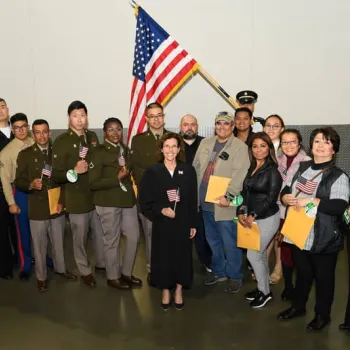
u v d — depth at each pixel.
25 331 3.25
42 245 3.97
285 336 3.12
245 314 3.49
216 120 3.82
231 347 2.98
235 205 3.60
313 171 3.03
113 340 3.10
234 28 5.78
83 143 3.92
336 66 5.87
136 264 4.68
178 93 5.95
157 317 3.46
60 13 5.83
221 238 3.92
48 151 4.04
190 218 3.43
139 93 4.82
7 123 4.55
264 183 3.39
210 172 3.88
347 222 2.92
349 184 2.95
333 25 5.79
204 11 5.75
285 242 3.30
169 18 5.77
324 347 2.97
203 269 4.60
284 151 3.58
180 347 2.99
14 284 4.20
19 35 5.88
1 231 4.28
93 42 5.88
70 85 5.98
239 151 3.73
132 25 5.82
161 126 4.02
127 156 4.00
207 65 5.86
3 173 4.18
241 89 5.92
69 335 3.18
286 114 5.98
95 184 3.75
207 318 3.43
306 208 2.96
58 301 3.78
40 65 5.94
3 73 5.96
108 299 3.80
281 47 5.82
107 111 6.00
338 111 5.96
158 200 3.38
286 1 5.74
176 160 3.48
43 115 6.04
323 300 3.15
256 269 3.58
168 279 3.41
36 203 3.93
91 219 4.26
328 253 3.01
